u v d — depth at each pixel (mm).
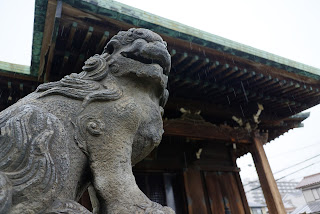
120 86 1694
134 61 1742
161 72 1753
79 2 2514
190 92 4500
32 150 1128
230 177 5852
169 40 3215
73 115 1428
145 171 5090
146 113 1683
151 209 1231
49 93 1479
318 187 17297
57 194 1138
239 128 4934
